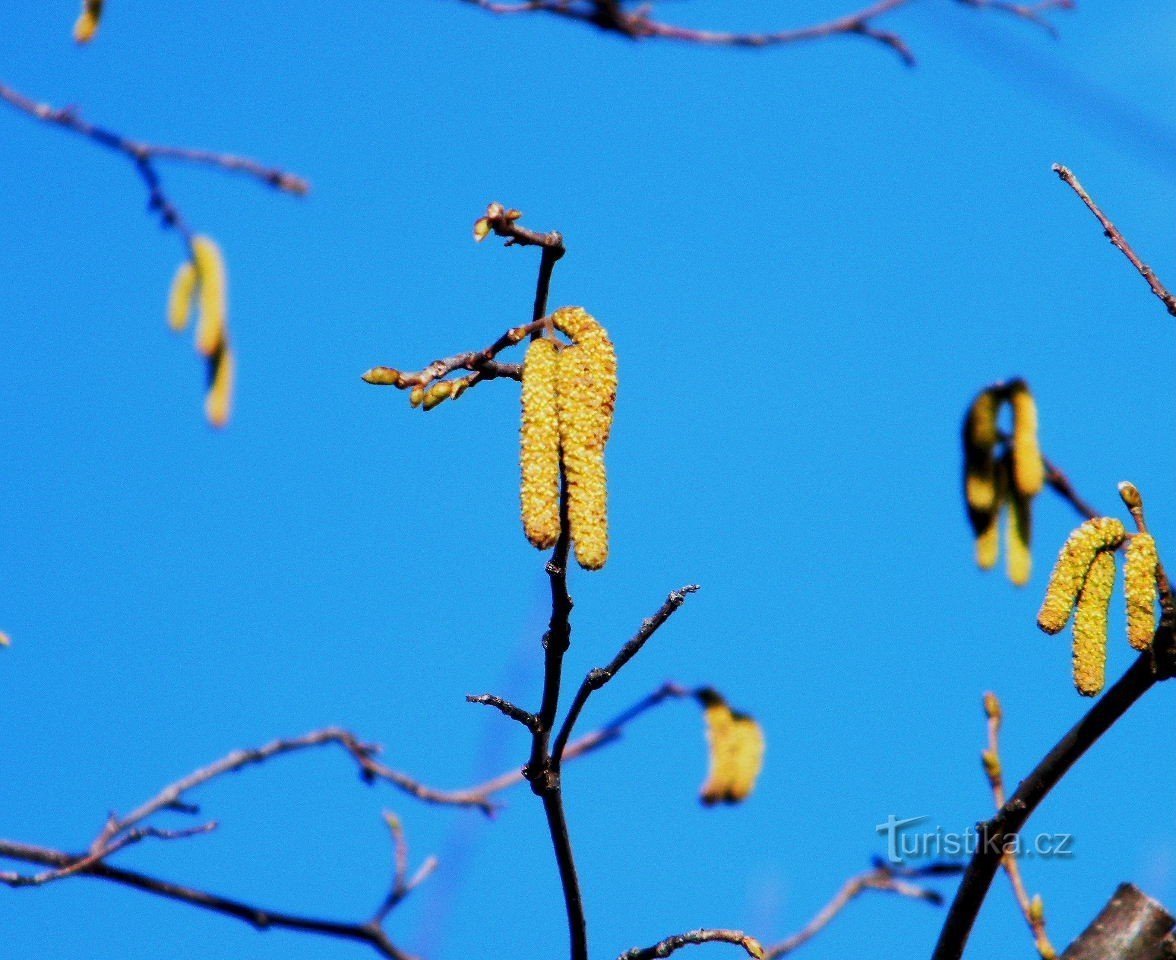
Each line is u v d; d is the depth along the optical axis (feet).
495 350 3.95
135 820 4.64
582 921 4.08
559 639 3.96
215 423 4.65
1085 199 4.18
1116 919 4.19
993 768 4.35
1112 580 4.03
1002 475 4.53
